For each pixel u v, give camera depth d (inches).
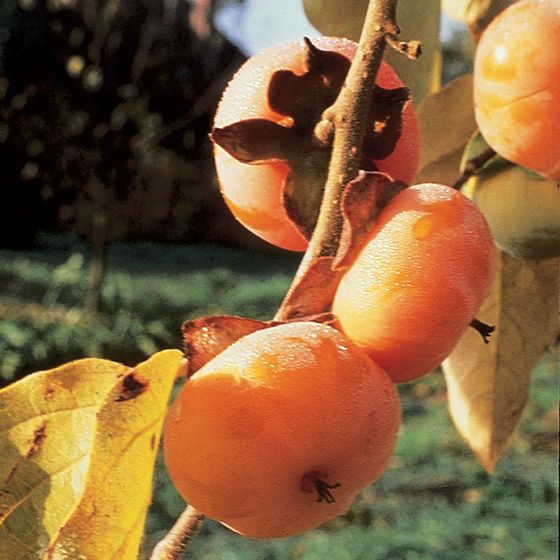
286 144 13.6
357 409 12.1
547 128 14.4
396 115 13.5
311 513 12.4
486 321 18.1
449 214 12.6
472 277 12.5
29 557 13.3
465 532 92.1
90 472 12.5
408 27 17.4
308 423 11.9
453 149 17.4
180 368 12.7
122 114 169.0
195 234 273.1
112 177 173.0
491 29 14.9
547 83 14.3
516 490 102.0
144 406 12.7
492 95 14.7
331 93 13.6
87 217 183.6
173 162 248.7
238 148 13.7
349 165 13.0
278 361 12.1
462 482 105.1
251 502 12.1
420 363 12.6
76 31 164.7
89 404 13.7
